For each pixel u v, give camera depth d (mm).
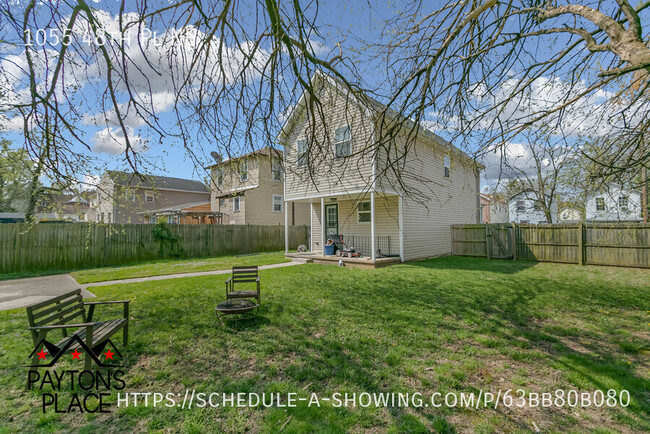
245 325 4598
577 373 3152
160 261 13758
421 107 3805
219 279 8492
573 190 5328
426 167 13094
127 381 3053
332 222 14211
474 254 13789
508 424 2379
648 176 4809
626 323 4656
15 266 10703
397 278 8211
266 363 3418
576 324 4641
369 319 4828
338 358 3504
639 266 9969
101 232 12602
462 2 3461
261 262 12664
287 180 13453
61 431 2332
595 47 2584
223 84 3562
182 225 15211
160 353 3668
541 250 11898
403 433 2281
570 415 2488
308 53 3447
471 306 5527
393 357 3514
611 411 2531
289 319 4828
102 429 2355
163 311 5320
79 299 3803
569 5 2703
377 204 12320
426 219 13109
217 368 3314
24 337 4203
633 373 3150
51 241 11414
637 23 2242
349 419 2438
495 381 3021
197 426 2375
